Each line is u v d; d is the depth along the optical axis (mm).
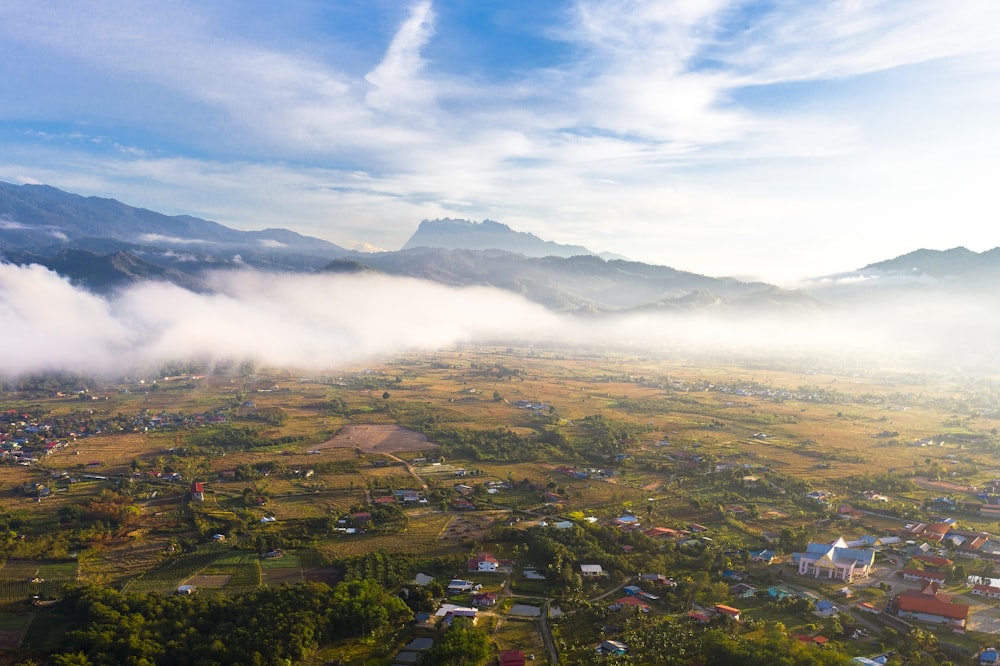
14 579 186500
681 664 144125
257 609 162625
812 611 167000
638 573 190500
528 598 177000
